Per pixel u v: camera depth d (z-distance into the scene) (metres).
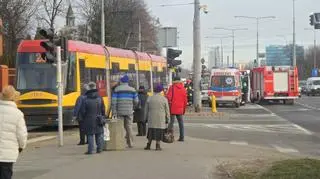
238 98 47.94
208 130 26.33
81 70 26.39
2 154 8.89
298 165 12.75
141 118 21.58
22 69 25.61
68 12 64.44
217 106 50.22
